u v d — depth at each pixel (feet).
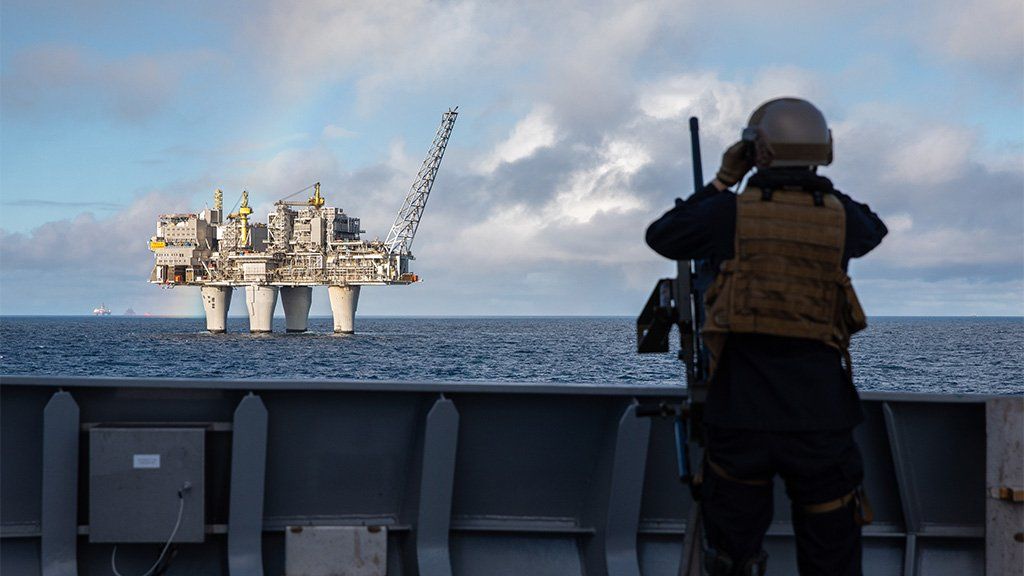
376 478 15.42
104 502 14.33
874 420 15.49
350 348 510.17
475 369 309.42
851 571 10.55
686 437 11.69
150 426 14.67
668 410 11.84
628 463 14.92
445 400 14.60
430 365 339.57
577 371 291.38
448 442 14.60
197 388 14.51
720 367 10.59
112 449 14.33
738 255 10.27
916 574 15.01
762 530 10.62
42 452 14.87
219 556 14.83
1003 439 13.97
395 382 14.74
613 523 14.98
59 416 14.39
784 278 10.16
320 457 15.30
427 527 14.67
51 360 363.56
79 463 14.75
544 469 15.57
